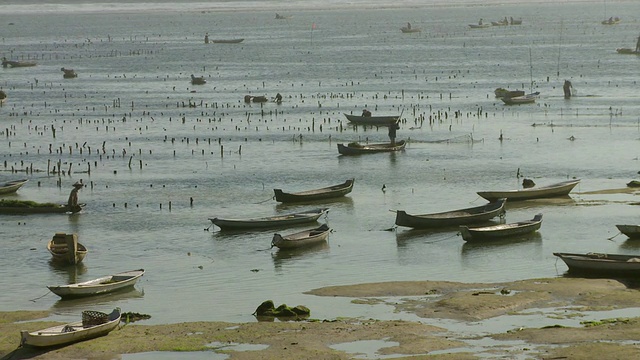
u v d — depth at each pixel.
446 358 187.88
